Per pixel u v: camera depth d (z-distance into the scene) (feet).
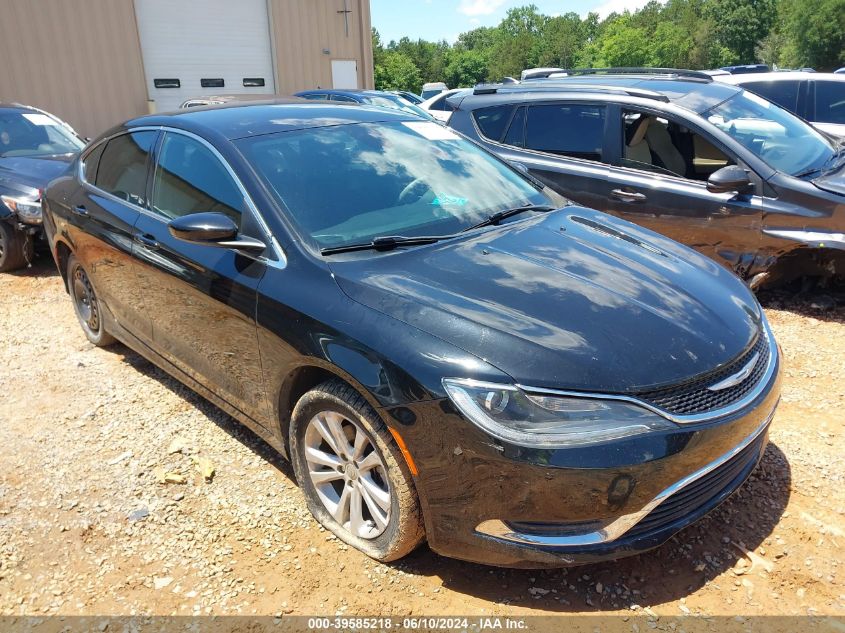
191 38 57.06
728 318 8.48
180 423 12.06
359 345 7.70
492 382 6.97
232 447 11.23
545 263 9.07
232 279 9.45
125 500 9.84
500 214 10.77
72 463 10.82
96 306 14.83
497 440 6.83
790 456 10.34
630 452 6.79
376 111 12.71
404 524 7.82
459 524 7.40
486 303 7.86
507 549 7.20
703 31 293.64
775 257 15.57
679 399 7.22
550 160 18.61
